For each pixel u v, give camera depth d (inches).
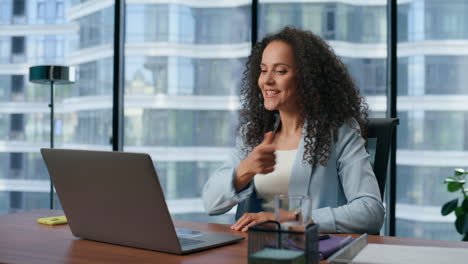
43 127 145.1
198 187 140.8
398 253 35.1
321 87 65.3
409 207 127.4
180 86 140.4
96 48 142.1
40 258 37.7
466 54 124.4
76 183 41.7
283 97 65.4
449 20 124.6
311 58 65.4
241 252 39.3
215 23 139.2
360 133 64.2
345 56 131.0
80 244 42.4
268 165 53.3
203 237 43.6
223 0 138.7
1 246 41.7
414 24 126.0
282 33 68.5
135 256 38.0
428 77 125.7
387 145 64.7
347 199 59.5
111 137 141.1
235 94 138.6
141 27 140.6
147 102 140.8
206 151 140.4
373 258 33.5
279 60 65.4
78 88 142.9
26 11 145.3
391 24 125.8
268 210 63.9
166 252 39.0
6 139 145.9
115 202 39.8
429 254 34.7
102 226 42.0
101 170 39.3
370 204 53.3
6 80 145.6
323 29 131.7
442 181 125.6
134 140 141.3
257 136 70.8
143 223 39.0
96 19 142.0
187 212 140.6
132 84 141.1
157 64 140.6
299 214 32.2
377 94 130.0
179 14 139.8
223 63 139.3
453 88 125.0
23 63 145.4
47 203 145.5
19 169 145.8
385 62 129.6
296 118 66.9
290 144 66.5
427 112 126.0
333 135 63.0
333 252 37.2
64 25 144.2
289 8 133.1
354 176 58.6
